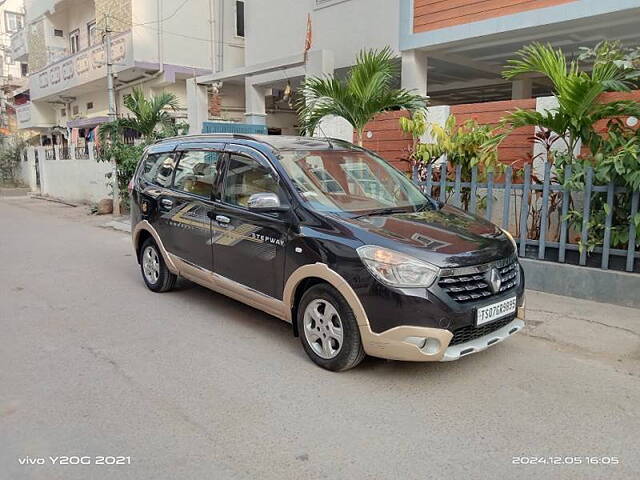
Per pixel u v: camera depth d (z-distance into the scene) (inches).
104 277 293.9
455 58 438.9
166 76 645.9
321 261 163.5
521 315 173.5
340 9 455.5
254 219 189.6
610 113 226.7
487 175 260.7
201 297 251.1
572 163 234.4
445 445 127.6
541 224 242.5
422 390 155.3
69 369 170.7
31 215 595.8
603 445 128.0
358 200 188.4
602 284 225.1
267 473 116.9
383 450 125.5
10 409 144.9
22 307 237.6
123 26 639.1
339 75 486.9
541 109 270.2
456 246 157.4
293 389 156.2
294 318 180.5
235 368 171.0
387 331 149.6
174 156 244.5
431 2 386.3
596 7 313.0
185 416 141.1
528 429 134.6
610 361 175.2
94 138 786.2
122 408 145.4
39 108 1019.9
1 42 1358.3
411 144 323.0
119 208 569.6
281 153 193.9
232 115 649.6
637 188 208.5
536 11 335.9
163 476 115.9
